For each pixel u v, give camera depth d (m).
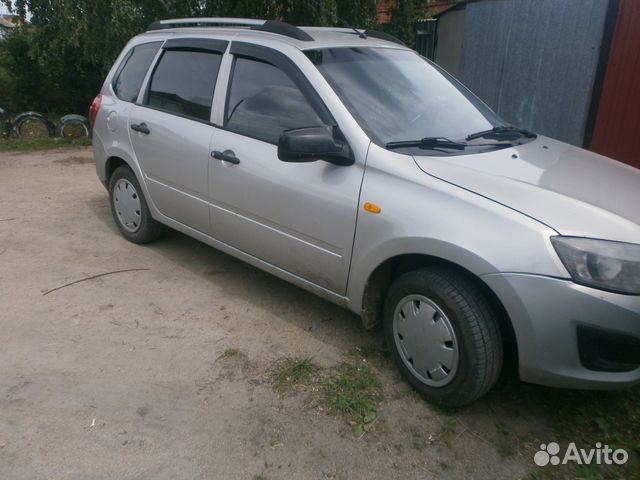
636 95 6.89
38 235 5.08
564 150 3.53
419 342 2.86
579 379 2.51
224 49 3.84
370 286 3.06
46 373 3.07
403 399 2.95
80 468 2.43
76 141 9.82
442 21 9.88
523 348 2.53
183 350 3.33
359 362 3.26
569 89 7.59
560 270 2.39
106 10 8.92
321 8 9.32
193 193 3.99
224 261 4.61
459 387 2.72
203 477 2.41
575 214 2.50
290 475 2.45
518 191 2.64
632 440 2.72
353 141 3.01
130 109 4.51
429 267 2.82
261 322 3.67
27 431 2.63
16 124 10.05
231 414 2.80
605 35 7.07
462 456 2.60
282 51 3.45
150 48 4.55
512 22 8.14
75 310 3.75
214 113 3.79
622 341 2.40
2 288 4.02
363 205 2.92
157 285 4.14
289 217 3.31
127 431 2.66
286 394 2.96
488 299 2.71
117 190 4.87
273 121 3.43
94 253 4.70
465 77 9.05
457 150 3.11
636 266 2.37
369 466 2.52
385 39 4.16
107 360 3.21
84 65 13.59
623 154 7.15
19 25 12.15
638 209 2.68
